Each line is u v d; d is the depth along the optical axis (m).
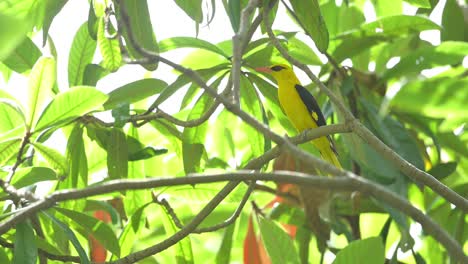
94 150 10.48
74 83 9.79
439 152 10.72
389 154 7.26
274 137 5.28
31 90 7.86
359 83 10.70
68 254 9.08
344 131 7.58
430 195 11.30
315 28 8.88
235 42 6.88
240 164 11.41
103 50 8.68
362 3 12.40
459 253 5.18
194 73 5.86
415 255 10.08
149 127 10.89
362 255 6.37
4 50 2.81
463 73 9.70
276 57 9.95
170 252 12.41
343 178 5.00
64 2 8.40
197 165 9.52
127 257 7.70
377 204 10.62
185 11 8.77
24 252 6.98
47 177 8.31
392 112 10.84
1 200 7.72
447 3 11.28
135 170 10.04
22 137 8.16
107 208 9.45
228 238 10.66
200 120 8.09
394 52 11.96
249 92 9.73
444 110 3.25
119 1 6.38
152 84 9.02
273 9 9.60
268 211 11.70
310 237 11.52
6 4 7.91
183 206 11.67
